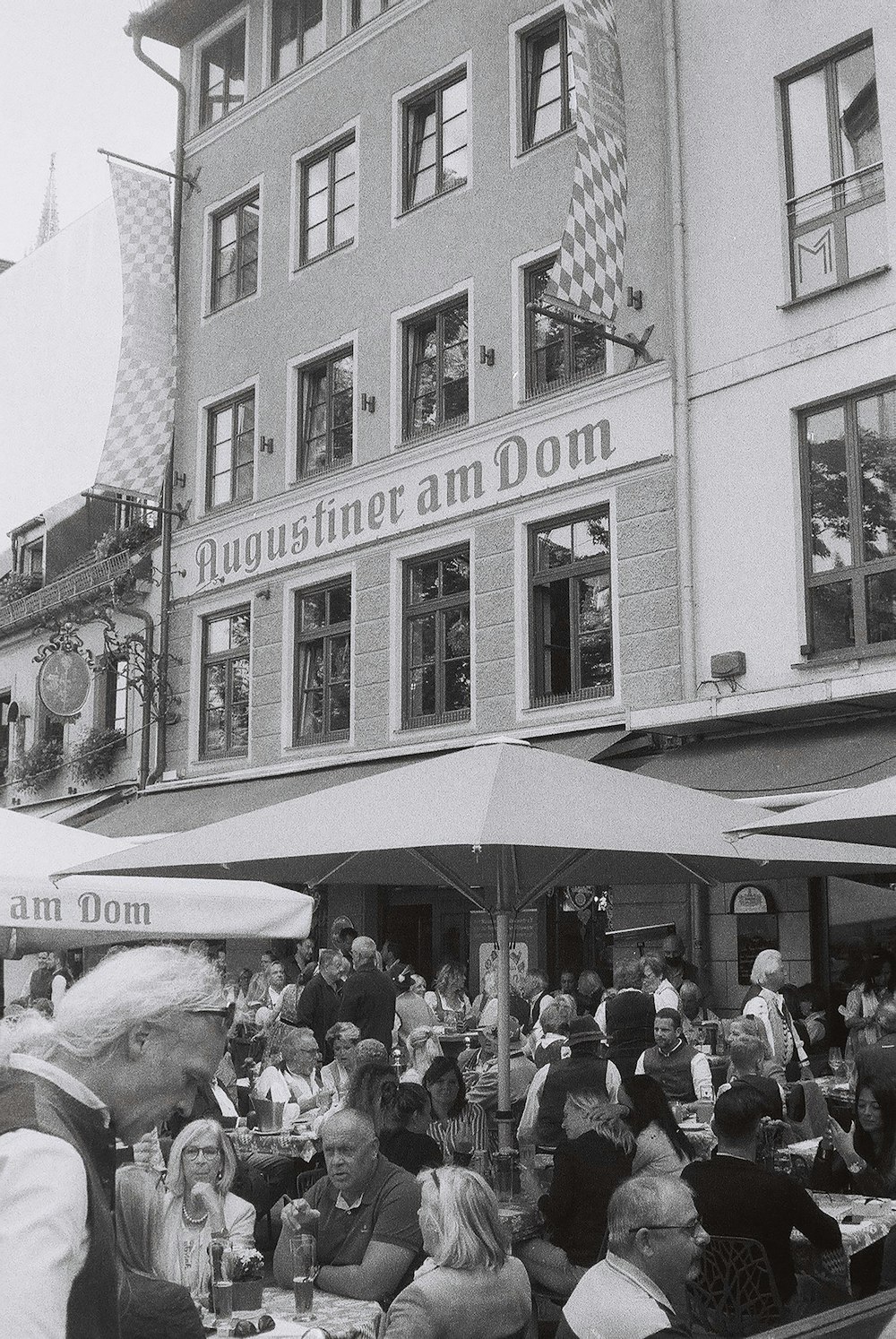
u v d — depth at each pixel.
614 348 15.99
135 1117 2.17
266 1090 9.12
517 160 17.64
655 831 5.85
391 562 18.62
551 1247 5.58
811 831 6.39
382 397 19.20
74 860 7.43
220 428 22.34
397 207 19.36
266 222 21.66
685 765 13.85
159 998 2.16
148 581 23.28
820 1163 6.95
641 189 15.92
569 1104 6.18
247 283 22.14
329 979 11.76
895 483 13.39
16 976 23.59
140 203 22.50
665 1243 3.93
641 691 15.25
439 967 17.59
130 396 21.91
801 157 14.52
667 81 15.64
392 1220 5.01
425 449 18.33
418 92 19.34
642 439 15.55
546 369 17.12
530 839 5.39
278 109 21.69
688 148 15.47
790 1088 9.41
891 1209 6.10
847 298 13.84
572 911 15.81
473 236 18.09
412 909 18.09
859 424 13.74
